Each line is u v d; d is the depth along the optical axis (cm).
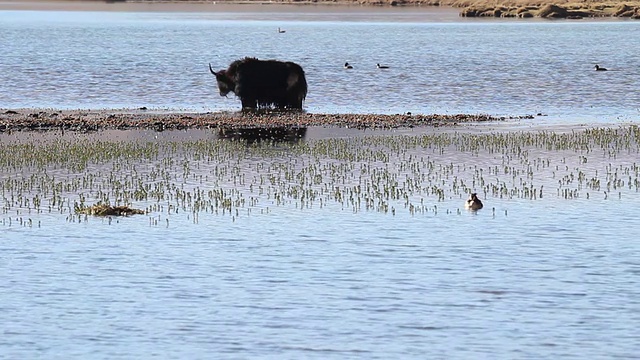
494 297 7544
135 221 9769
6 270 8194
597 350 6550
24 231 9369
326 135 14950
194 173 12050
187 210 10206
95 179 11688
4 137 14462
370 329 6912
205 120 16312
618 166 12594
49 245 8912
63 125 15625
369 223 9694
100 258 8531
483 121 16750
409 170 12244
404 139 14475
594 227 9562
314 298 7525
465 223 9706
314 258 8531
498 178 11819
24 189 11156
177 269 8238
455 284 7844
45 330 6906
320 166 12469
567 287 7769
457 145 14038
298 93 18188
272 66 18175
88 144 13850
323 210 10219
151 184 11450
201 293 7644
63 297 7556
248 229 9462
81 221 9756
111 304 7406
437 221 9781
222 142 14212
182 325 7000
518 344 6644
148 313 7225
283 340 6719
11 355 6488
